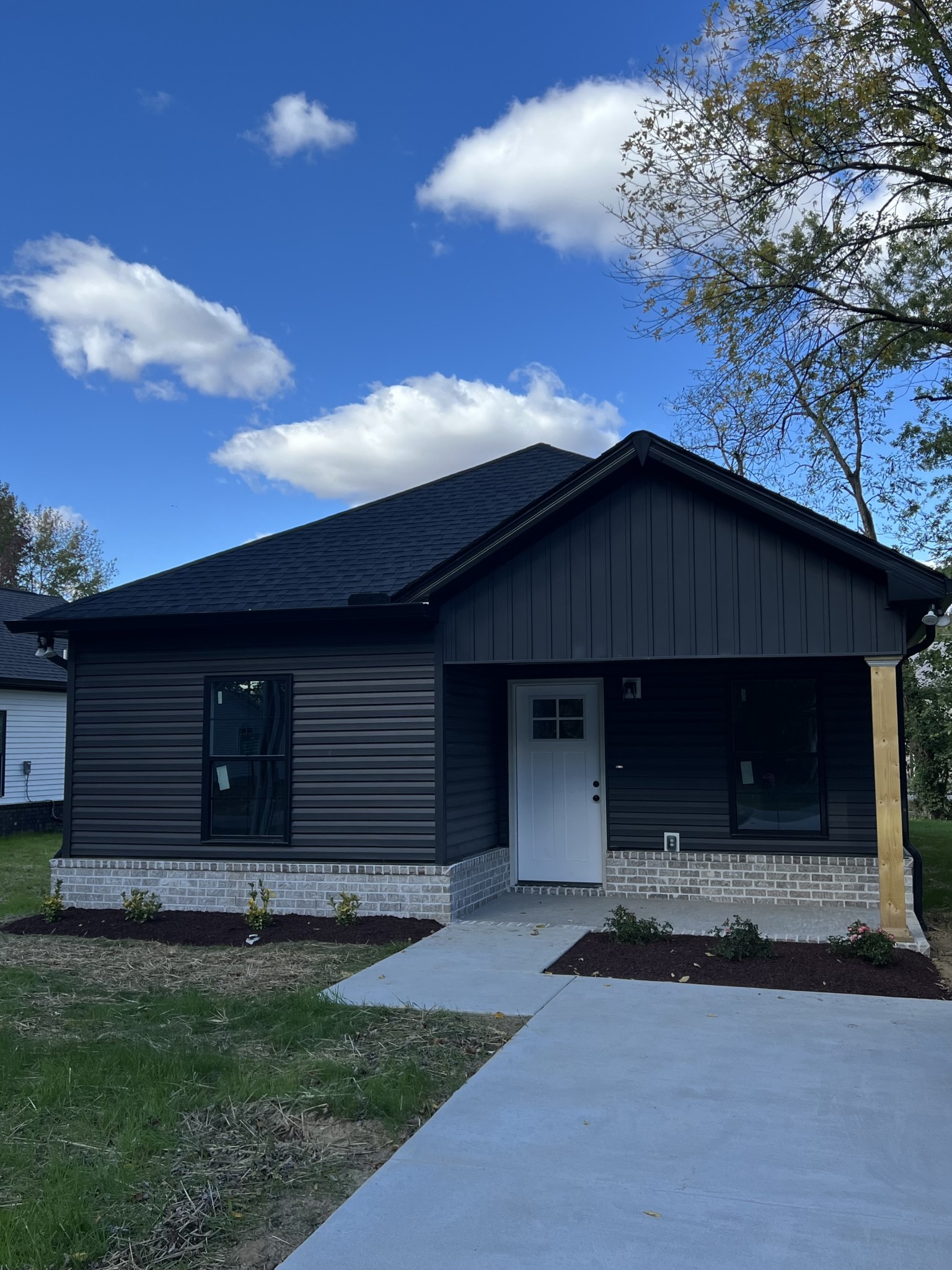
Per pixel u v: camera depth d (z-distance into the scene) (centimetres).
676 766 1088
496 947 837
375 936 896
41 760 2147
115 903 1059
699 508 895
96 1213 375
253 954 847
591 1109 475
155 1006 669
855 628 844
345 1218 370
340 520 1297
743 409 1463
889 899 818
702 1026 609
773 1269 334
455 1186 395
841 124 1190
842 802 1027
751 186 1277
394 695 989
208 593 1080
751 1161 417
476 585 965
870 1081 513
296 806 1012
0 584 4753
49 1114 475
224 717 1050
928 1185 395
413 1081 507
